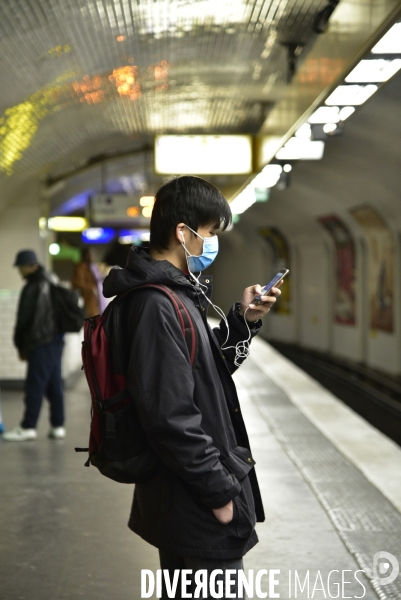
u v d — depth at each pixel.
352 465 6.19
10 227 12.37
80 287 10.45
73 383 11.56
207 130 14.66
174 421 2.12
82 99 10.12
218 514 2.21
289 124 7.75
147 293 2.25
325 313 23.34
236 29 8.09
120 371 2.29
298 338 26.88
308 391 10.44
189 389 2.16
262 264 31.23
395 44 4.43
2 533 4.64
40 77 8.16
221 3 7.18
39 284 7.25
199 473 2.12
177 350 2.18
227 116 13.18
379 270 18.19
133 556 4.23
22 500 5.37
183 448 2.12
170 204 2.36
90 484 5.81
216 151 12.01
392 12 3.85
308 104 6.53
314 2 7.12
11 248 12.37
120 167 18.81
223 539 2.24
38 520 4.90
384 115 10.57
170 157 12.06
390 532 4.53
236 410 2.41
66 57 7.93
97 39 7.68
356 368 19.23
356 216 18.08
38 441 7.36
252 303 2.61
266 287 2.62
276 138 8.98
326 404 9.31
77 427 8.09
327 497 5.27
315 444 7.01
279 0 7.12
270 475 5.91
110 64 8.84
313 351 24.45
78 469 6.27
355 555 4.16
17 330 7.30
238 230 30.89
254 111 12.68
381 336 18.22
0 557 4.21
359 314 20.02
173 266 2.32
